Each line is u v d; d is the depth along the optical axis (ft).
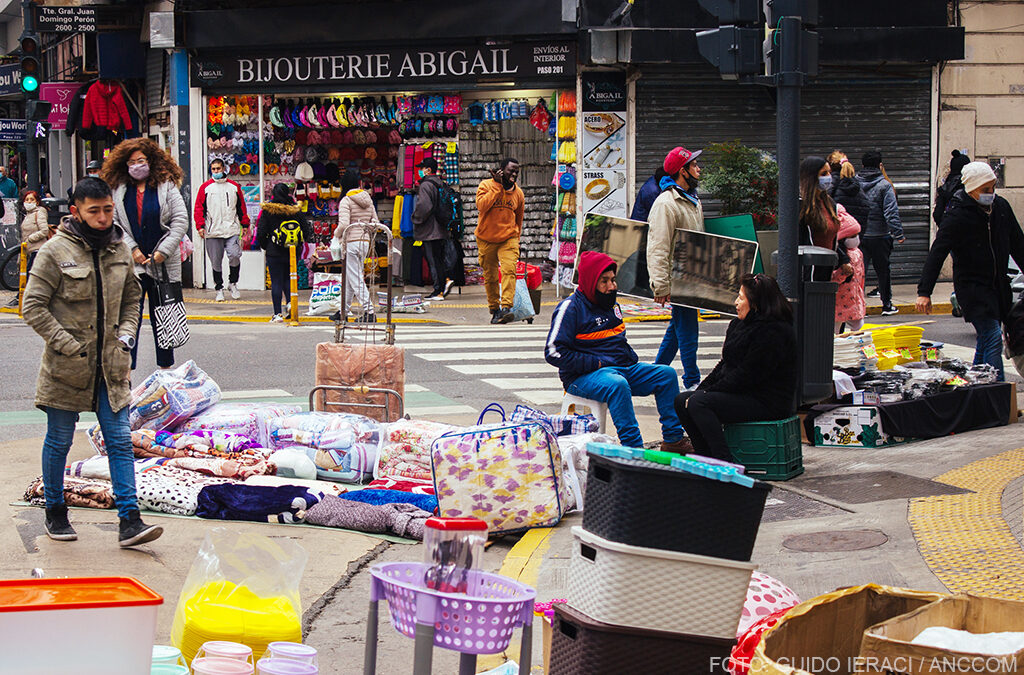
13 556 19.25
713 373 24.62
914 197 67.05
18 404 33.71
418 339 48.11
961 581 16.47
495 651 10.95
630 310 58.34
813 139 66.03
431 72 64.85
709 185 57.98
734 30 25.53
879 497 21.77
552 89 65.41
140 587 11.07
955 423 27.84
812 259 25.40
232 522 21.84
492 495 20.89
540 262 67.92
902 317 55.36
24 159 109.91
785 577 17.49
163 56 69.10
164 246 32.76
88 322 19.40
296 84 66.33
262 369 39.73
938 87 66.39
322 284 55.52
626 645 11.16
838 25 63.31
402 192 66.49
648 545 11.12
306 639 16.14
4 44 115.96
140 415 25.34
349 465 24.18
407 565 11.96
